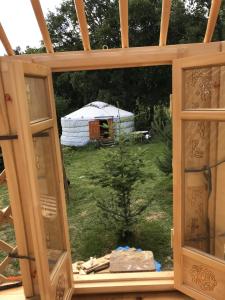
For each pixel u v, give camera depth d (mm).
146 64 1792
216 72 1646
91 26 12672
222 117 1543
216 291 1795
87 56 1763
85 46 1751
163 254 4109
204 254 1828
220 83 1654
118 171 4320
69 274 1974
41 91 1662
